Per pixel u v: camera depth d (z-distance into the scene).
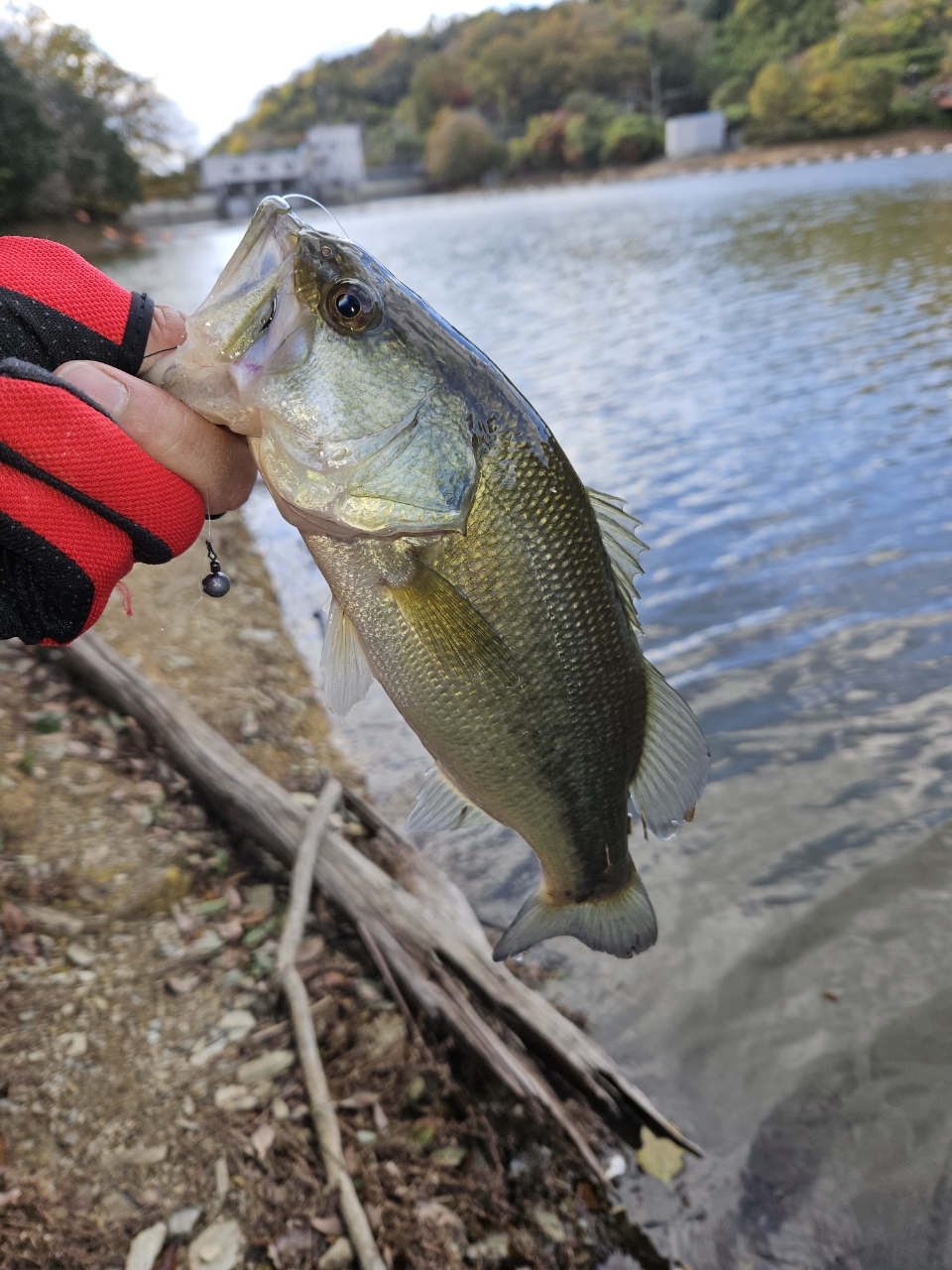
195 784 0.79
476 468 0.27
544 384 2.67
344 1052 0.58
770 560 1.37
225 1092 0.54
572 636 0.30
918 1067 0.61
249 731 0.95
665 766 0.33
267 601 1.34
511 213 12.27
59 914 0.64
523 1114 0.55
